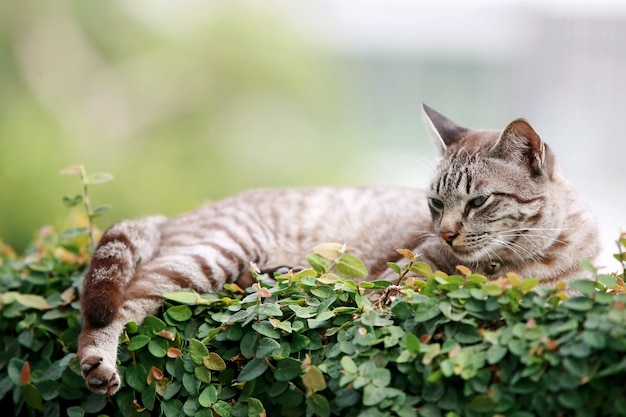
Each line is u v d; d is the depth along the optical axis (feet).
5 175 36.17
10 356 14.89
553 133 46.16
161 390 12.80
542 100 47.14
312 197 16.98
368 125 52.60
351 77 52.44
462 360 10.68
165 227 16.24
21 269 16.08
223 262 14.94
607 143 44.21
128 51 42.42
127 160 40.22
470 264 14.40
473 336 11.05
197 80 43.39
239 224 15.85
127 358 13.21
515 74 49.52
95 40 41.86
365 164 47.98
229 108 44.21
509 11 51.60
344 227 16.40
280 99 45.19
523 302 11.01
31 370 14.57
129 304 13.69
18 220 36.09
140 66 42.45
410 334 10.95
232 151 43.24
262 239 15.99
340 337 11.83
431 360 10.94
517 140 14.05
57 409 13.80
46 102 39.63
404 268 12.87
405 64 53.93
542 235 14.07
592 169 44.32
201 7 44.83
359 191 17.19
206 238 15.39
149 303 13.87
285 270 14.25
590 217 14.84
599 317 10.30
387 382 11.05
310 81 46.70
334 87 48.96
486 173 14.12
